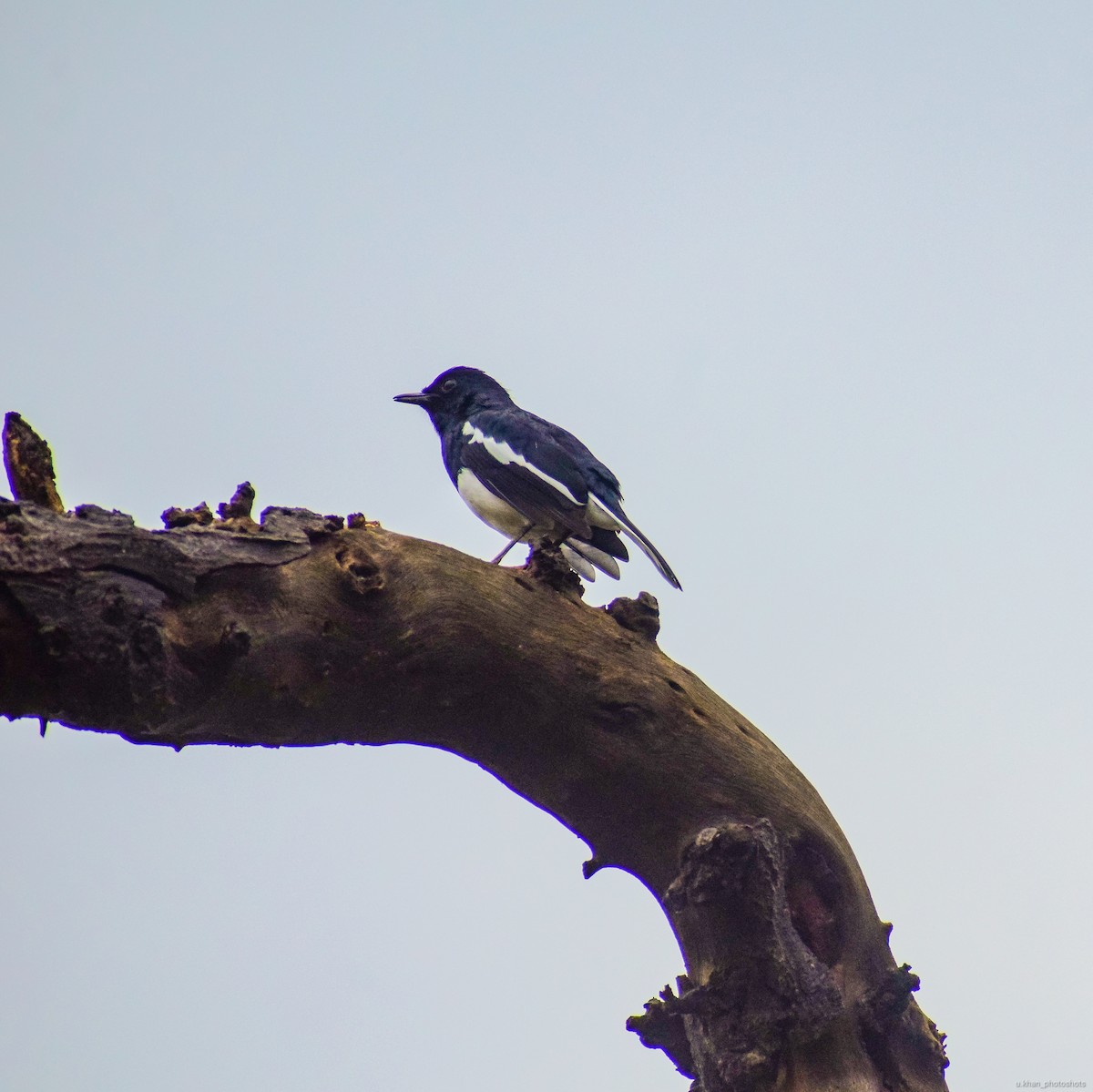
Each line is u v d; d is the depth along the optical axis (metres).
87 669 8.13
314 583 9.28
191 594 8.75
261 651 8.92
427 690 9.73
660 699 10.30
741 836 9.84
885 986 10.09
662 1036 10.39
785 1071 9.81
